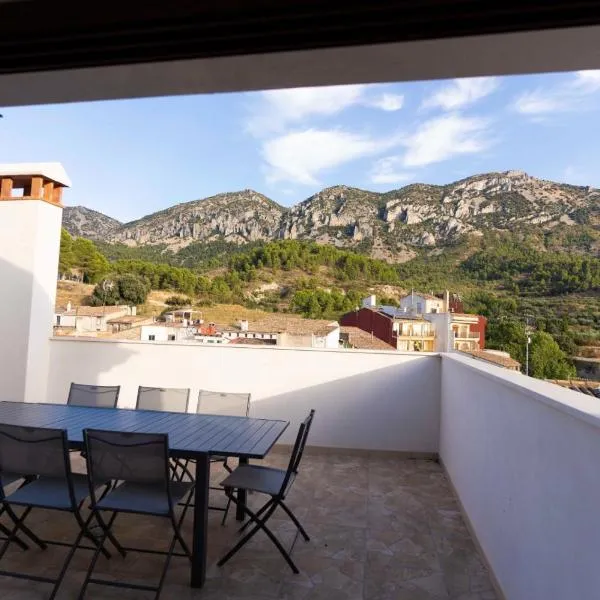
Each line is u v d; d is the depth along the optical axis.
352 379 5.44
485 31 0.82
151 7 0.87
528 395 2.05
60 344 5.82
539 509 1.95
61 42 0.95
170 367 5.70
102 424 3.26
